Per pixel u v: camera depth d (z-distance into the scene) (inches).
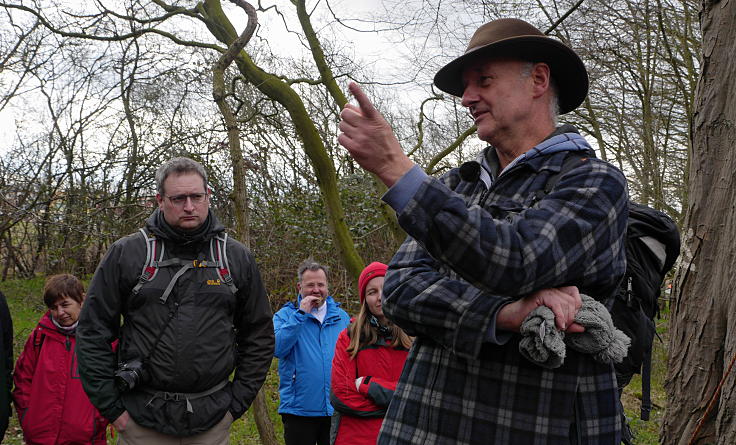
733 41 114.2
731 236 112.0
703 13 119.0
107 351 114.3
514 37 59.4
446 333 56.2
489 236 47.5
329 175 213.2
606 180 54.4
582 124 406.3
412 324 59.0
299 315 153.8
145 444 113.1
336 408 127.0
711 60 117.3
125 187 426.0
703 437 114.2
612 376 57.4
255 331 125.8
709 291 115.9
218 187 391.2
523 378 55.5
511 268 47.6
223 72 185.8
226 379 120.8
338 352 129.4
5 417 145.6
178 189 115.8
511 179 59.9
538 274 48.5
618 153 405.7
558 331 51.7
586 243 50.9
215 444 118.1
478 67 62.3
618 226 54.1
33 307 429.7
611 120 396.8
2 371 144.7
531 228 50.1
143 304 114.7
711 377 114.8
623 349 54.2
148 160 423.8
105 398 111.7
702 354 115.8
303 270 159.5
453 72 66.4
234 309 121.2
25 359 144.6
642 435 236.5
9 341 148.2
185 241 117.9
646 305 73.3
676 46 335.3
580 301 52.8
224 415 118.6
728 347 105.2
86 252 396.2
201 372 114.3
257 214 390.6
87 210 380.5
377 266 128.6
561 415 54.4
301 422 155.0
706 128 117.5
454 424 57.3
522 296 53.4
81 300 144.9
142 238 118.3
